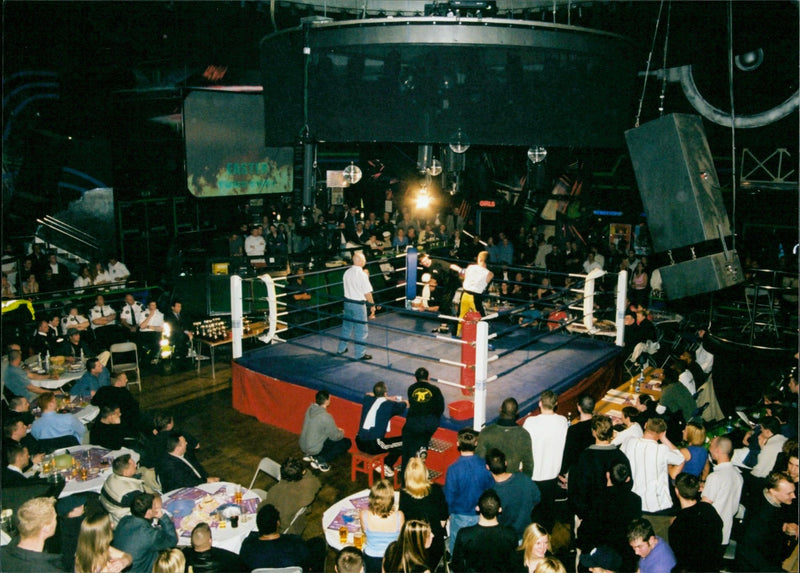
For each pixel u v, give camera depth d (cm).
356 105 881
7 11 1170
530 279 1573
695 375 877
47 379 890
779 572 495
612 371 1032
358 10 1197
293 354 1004
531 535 457
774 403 705
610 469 532
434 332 1121
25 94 1250
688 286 635
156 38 1307
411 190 2025
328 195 2028
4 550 445
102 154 1536
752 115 1034
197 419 950
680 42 1066
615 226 1762
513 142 880
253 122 1428
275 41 931
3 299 1120
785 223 1412
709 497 543
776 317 1116
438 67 847
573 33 857
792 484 509
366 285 931
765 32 918
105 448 709
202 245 1589
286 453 838
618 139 950
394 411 732
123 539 485
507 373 828
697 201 607
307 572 547
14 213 1378
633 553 524
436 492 526
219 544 534
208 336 1138
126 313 1172
